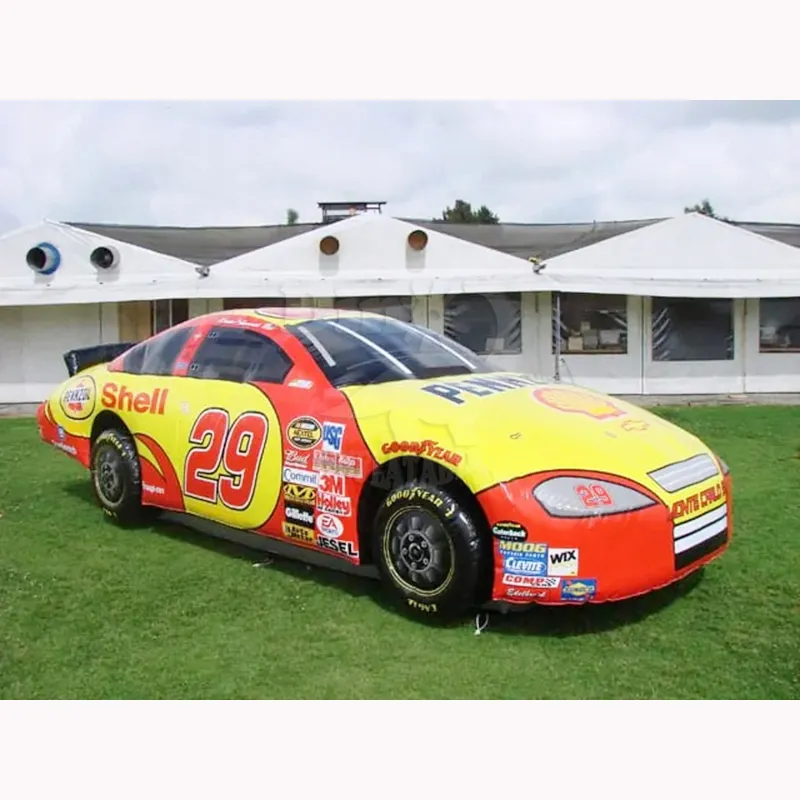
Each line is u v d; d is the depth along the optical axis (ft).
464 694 10.17
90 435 18.08
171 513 17.33
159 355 17.06
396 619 12.32
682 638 11.60
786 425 32.60
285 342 14.75
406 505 12.01
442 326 44.62
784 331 46.03
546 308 44.98
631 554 11.27
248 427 14.35
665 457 12.27
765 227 59.82
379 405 12.82
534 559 11.12
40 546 16.11
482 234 53.26
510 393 13.08
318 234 43.34
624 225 53.93
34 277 44.01
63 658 11.17
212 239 54.44
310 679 10.55
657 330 45.47
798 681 10.39
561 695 10.14
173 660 11.10
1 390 45.42
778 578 13.88
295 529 13.64
